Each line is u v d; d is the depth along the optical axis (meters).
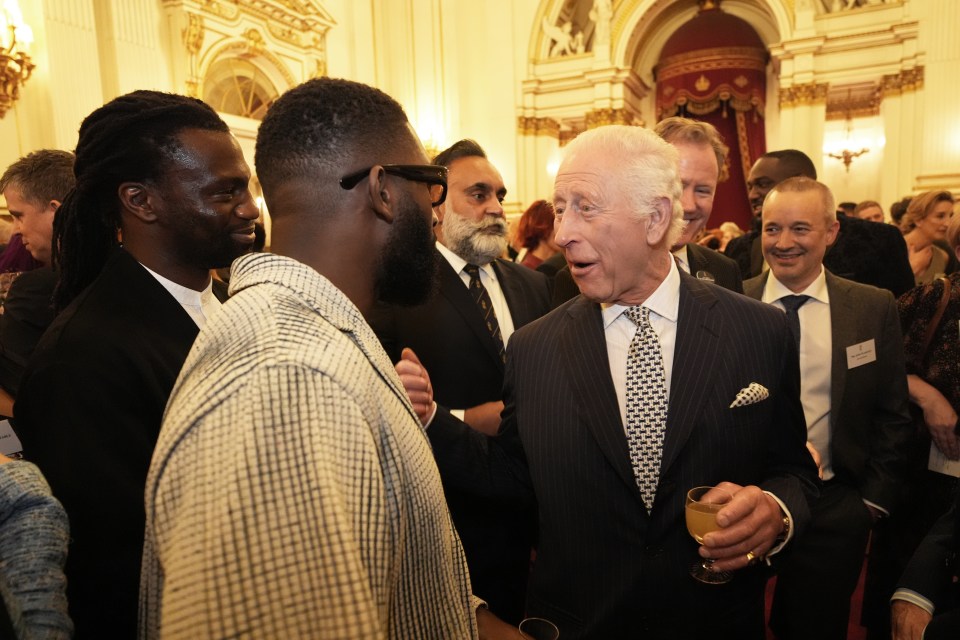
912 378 1.96
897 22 8.69
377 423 0.62
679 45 11.15
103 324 1.04
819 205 1.88
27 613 0.59
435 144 11.30
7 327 1.61
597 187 1.15
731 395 1.20
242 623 0.49
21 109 5.45
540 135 11.37
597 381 1.24
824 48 9.21
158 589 0.59
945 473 1.89
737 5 10.91
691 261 2.09
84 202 1.19
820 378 1.92
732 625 1.21
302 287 0.66
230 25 7.53
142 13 6.55
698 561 1.18
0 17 5.04
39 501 0.67
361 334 0.68
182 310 1.15
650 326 1.24
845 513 1.80
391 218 0.75
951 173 8.27
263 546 0.50
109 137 1.13
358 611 0.50
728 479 1.20
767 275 2.16
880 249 2.48
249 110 8.11
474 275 2.04
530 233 4.02
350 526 0.53
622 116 10.77
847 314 1.90
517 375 1.37
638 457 1.22
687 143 1.92
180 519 0.52
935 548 1.25
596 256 1.17
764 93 10.99
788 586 1.84
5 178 1.82
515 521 1.72
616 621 1.20
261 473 0.52
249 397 0.54
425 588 0.68
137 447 0.97
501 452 1.40
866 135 10.35
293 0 8.57
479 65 11.49
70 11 5.70
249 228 1.24
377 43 10.84
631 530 1.19
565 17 11.28
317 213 0.74
